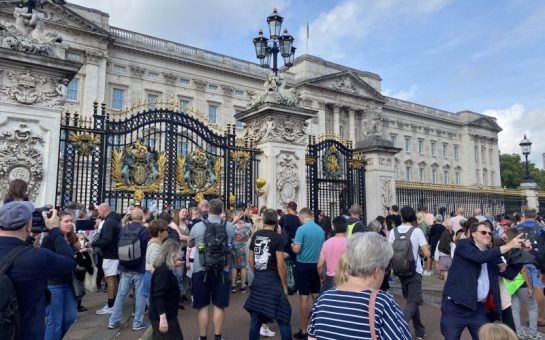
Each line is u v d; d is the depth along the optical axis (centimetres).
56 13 3206
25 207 348
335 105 5081
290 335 565
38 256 339
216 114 3866
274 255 587
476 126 7562
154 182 1136
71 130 1044
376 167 1579
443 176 7062
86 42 3319
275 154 1273
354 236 303
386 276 697
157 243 678
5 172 862
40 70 921
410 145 6662
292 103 1323
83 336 657
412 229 684
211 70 3888
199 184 1212
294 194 1299
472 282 477
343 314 268
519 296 718
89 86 3269
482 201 2514
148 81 3581
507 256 574
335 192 1515
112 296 800
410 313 659
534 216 895
